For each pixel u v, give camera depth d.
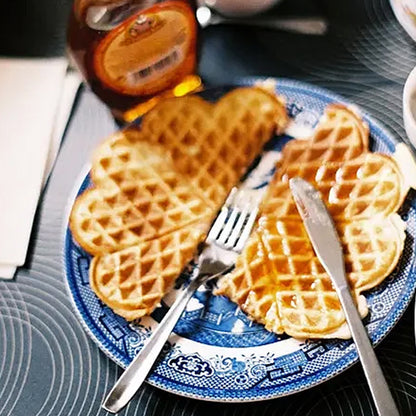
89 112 0.89
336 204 0.79
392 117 0.85
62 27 0.95
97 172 0.82
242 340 0.74
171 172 0.83
